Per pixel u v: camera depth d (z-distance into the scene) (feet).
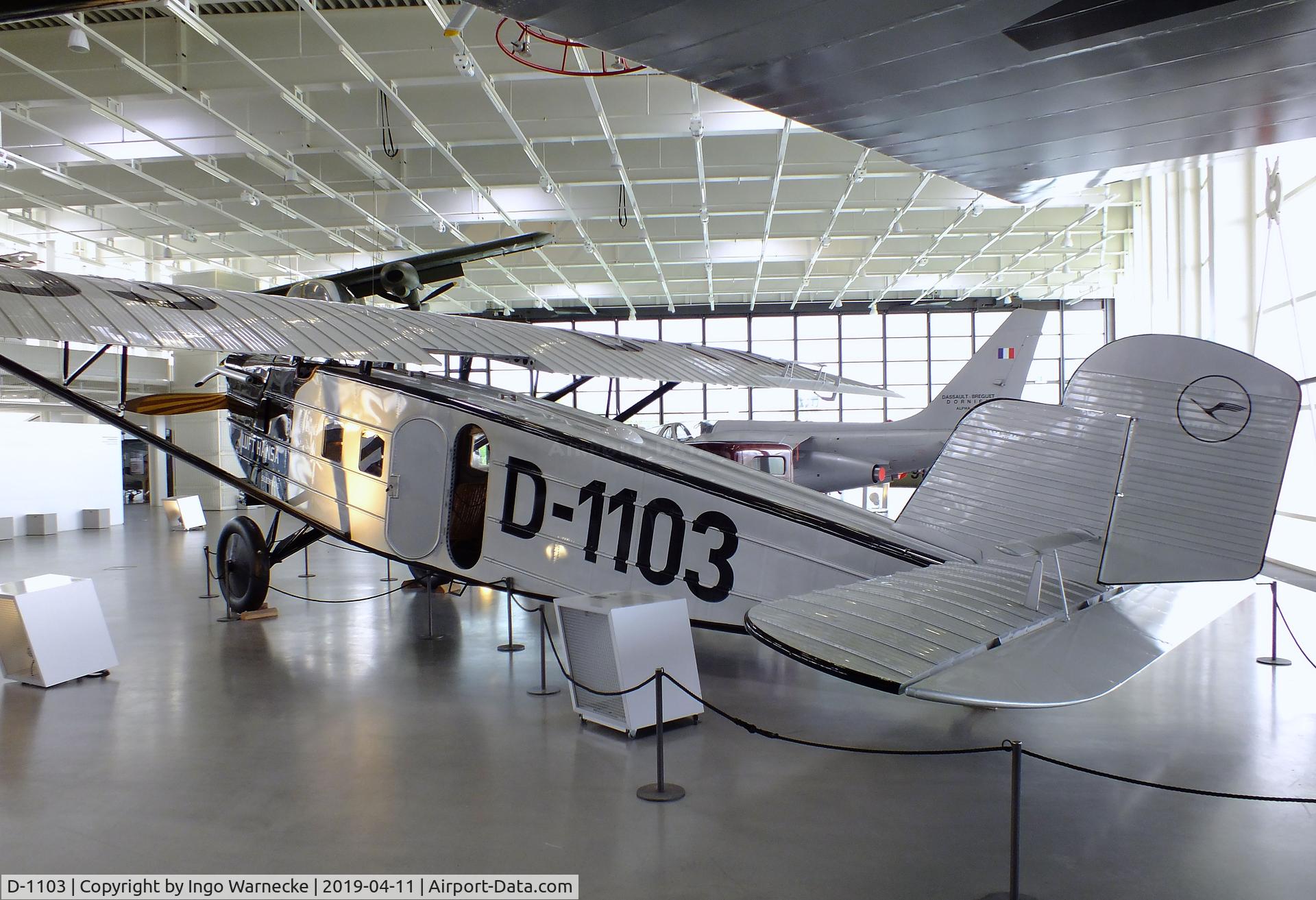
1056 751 15.69
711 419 90.27
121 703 19.01
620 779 14.40
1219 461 13.60
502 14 9.16
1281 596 32.32
